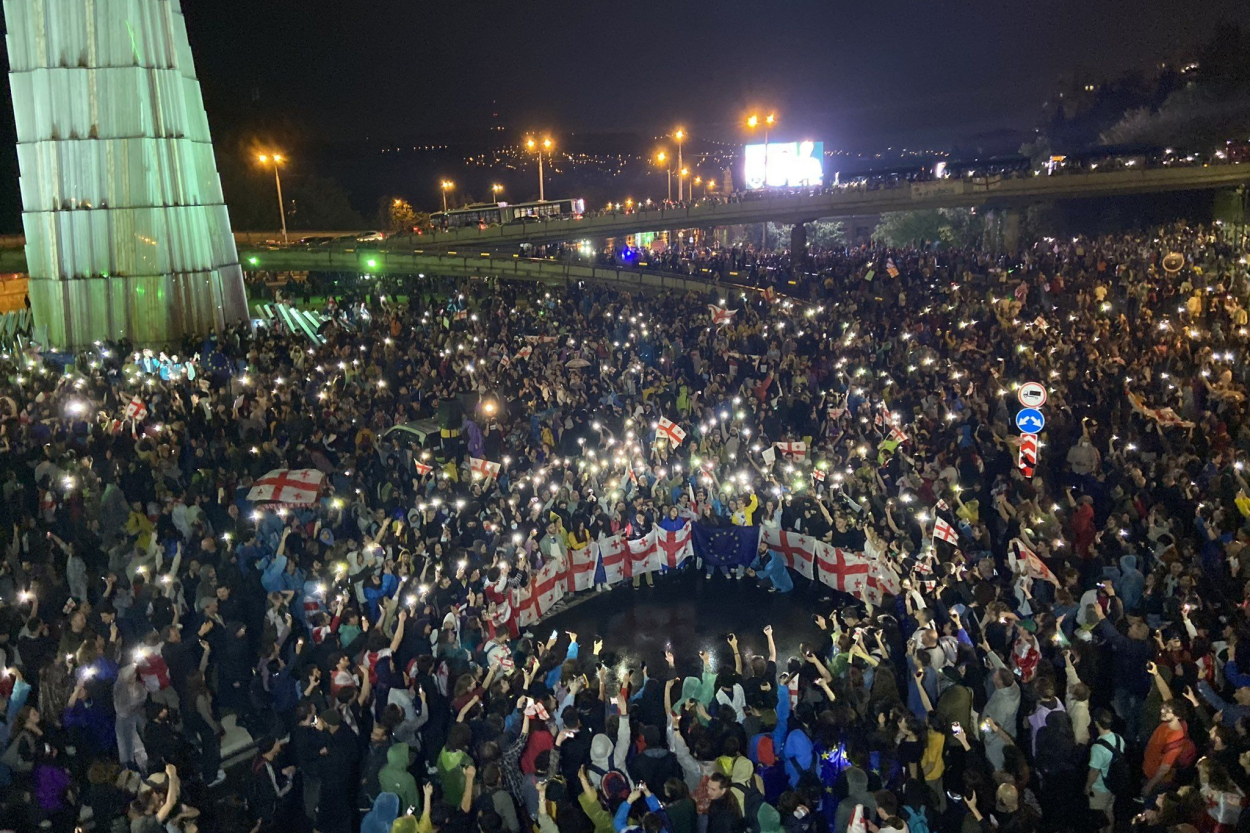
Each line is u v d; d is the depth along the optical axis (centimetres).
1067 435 1978
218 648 1199
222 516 1669
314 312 4328
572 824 851
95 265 3325
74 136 3281
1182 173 6688
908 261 4772
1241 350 2386
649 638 1545
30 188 3350
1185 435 1798
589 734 985
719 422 2131
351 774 972
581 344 3027
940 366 2531
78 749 1020
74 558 1359
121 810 877
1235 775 848
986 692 1079
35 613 1175
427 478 1750
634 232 6844
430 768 1090
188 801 902
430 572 1359
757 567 1741
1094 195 6831
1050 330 2919
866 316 3503
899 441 1869
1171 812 805
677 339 3111
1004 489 1628
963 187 6862
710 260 5372
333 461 1959
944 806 925
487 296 4512
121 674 1059
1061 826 920
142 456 1806
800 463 1933
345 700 1015
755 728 974
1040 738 946
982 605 1212
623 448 1934
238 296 3803
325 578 1307
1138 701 1066
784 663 1432
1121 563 1263
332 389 2492
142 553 1455
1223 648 1048
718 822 847
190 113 3597
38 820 887
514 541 1503
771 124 7988
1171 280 3638
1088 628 1116
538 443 2072
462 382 2559
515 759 966
